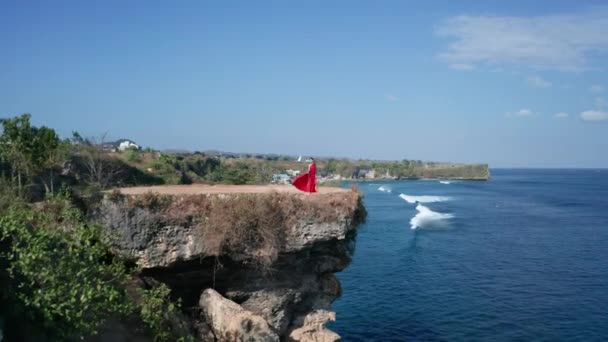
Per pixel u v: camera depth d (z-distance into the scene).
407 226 71.94
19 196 17.19
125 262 15.91
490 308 33.97
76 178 31.34
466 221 77.19
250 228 16.56
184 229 16.20
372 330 30.28
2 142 20.38
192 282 17.39
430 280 41.44
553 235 63.78
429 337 29.11
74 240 13.50
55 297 11.31
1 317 11.30
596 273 43.19
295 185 19.03
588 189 164.12
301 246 17.33
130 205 15.68
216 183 26.03
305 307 19.28
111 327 14.04
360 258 50.12
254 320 15.70
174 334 15.02
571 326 30.44
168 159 64.75
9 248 12.34
